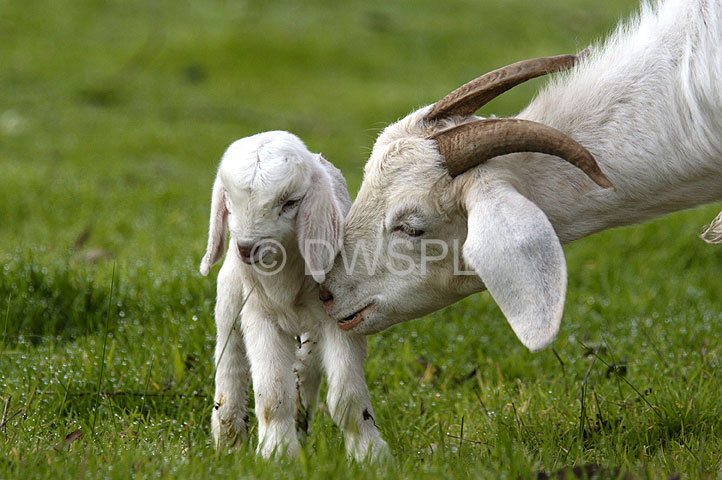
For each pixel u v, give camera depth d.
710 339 16.52
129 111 46.91
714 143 11.29
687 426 12.61
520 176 11.12
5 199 26.75
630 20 12.48
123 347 15.38
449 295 11.57
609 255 23.55
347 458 10.59
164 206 27.77
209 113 47.62
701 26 11.35
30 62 53.75
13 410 12.41
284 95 52.38
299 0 71.69
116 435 11.20
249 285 11.64
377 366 15.39
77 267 18.91
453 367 15.95
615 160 11.40
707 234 12.37
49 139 39.38
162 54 57.62
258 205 10.48
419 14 70.81
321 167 11.29
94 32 61.50
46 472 9.75
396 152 11.08
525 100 49.97
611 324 18.39
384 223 11.18
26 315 16.45
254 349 11.62
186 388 14.09
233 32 62.00
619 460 11.27
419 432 12.88
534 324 9.42
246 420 12.54
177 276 18.12
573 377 15.03
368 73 57.75
